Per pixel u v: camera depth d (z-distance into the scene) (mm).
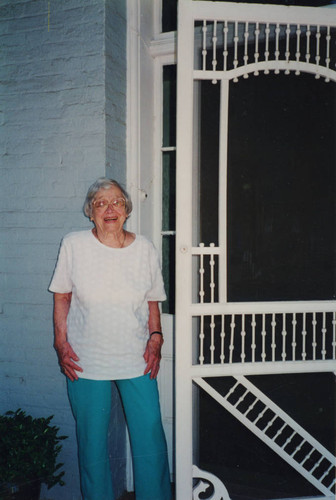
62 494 2330
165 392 2502
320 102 2322
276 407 2158
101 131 2146
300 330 2381
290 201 2350
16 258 2316
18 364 2354
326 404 2504
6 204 2312
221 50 2416
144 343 1937
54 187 2238
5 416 2303
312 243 2352
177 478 2104
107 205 1859
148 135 2467
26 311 2322
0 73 2275
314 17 2031
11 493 1922
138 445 1941
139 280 1896
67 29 2166
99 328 1839
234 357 2439
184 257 2057
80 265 1860
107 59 2146
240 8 2006
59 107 2203
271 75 2348
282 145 2352
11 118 2277
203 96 2436
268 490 2459
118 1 2232
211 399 2621
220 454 2621
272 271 2371
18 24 2234
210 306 2076
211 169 2434
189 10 1986
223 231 2082
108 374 1847
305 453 2537
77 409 1901
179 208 2049
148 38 2432
